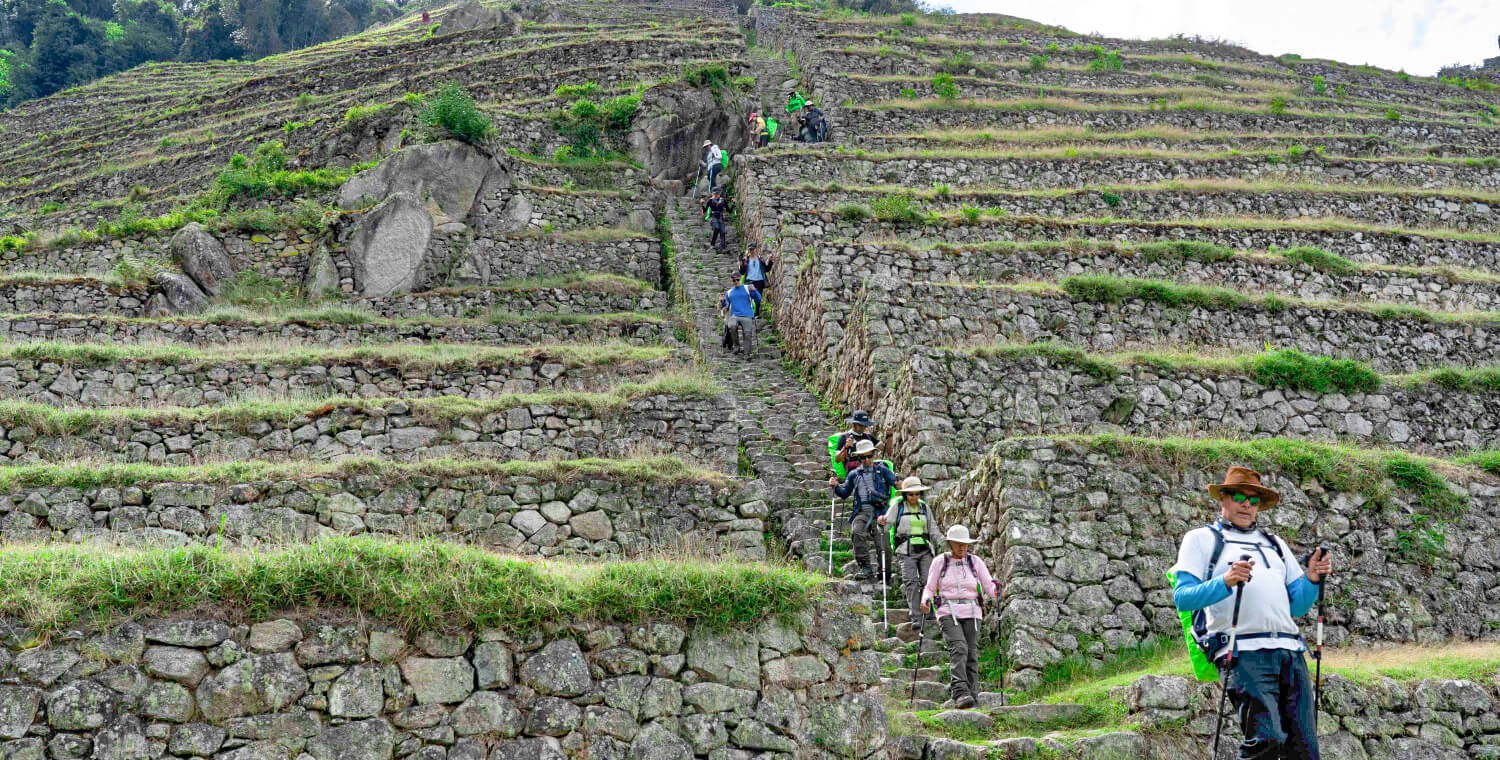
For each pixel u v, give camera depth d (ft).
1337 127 119.65
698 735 20.83
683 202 95.50
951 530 29.32
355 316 66.49
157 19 293.02
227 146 117.19
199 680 18.78
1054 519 33.65
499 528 37.32
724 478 40.09
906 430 44.42
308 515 35.96
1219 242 77.41
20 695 17.88
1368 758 24.71
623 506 38.65
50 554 20.16
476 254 78.89
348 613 20.01
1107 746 24.12
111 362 52.65
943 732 25.38
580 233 84.23
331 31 303.27
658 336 68.69
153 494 35.22
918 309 52.44
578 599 21.27
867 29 148.97
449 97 84.43
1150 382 46.88
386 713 19.44
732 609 21.97
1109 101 124.26
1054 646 31.48
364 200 79.71
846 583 23.90
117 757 17.90
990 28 154.30
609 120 101.30
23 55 254.88
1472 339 59.16
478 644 20.38
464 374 56.44
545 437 48.24
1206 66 143.84
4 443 42.24
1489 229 89.20
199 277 71.41
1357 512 35.53
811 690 22.08
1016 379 45.65
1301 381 47.98
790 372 61.72
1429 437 47.67
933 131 109.81
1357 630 33.53
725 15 199.62
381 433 46.44
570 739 20.11
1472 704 25.91
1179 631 32.50
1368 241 78.84
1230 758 24.32
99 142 138.72
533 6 185.47
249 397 52.26
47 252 76.23
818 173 93.04
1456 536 35.65
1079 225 76.84
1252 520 21.11
